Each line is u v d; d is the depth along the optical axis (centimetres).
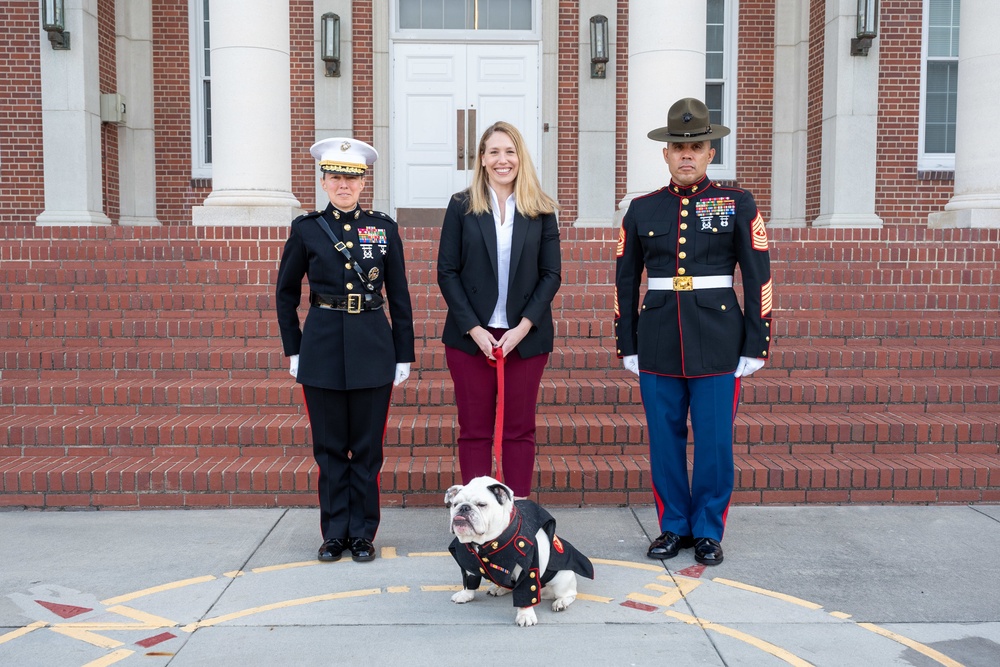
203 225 771
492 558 339
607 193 1134
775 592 388
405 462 529
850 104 1023
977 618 360
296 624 354
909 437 549
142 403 572
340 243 420
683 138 421
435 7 1130
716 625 354
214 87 830
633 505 515
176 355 598
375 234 430
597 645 335
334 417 427
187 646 334
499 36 1122
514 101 1134
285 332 436
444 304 668
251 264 698
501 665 319
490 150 414
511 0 1130
